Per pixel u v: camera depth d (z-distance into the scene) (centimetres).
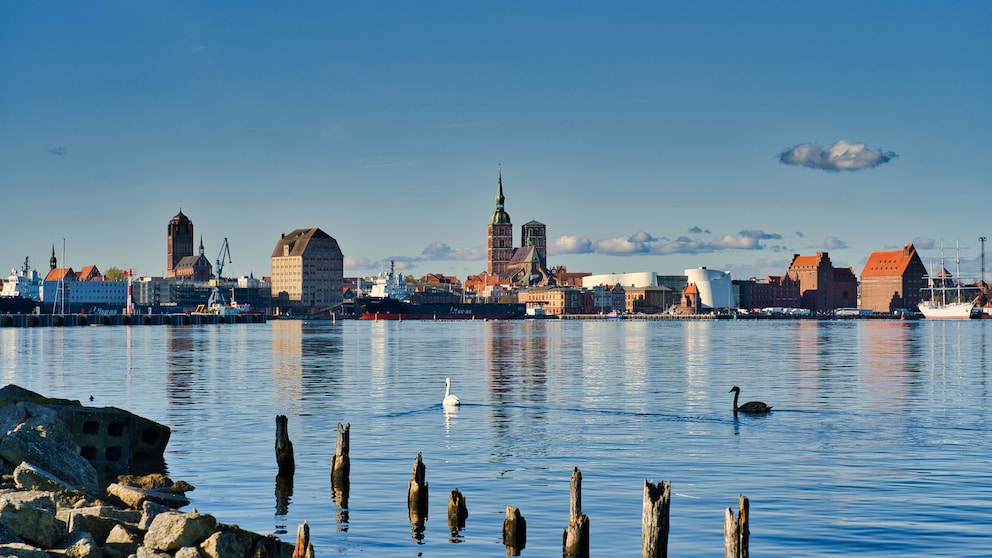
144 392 8638
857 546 3478
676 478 4594
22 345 18950
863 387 9206
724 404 7638
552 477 4628
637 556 3353
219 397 8194
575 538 3200
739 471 4753
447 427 6266
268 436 5828
